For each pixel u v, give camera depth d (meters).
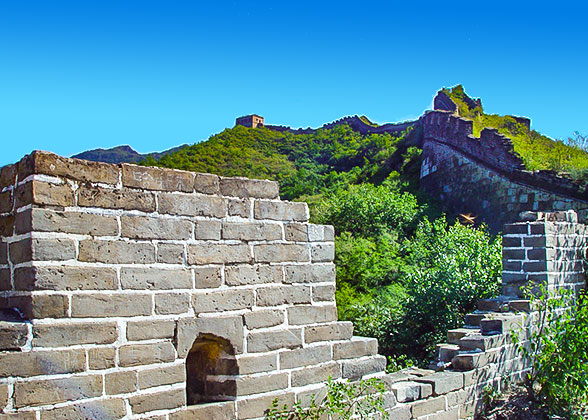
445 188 32.50
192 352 7.00
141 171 6.09
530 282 11.62
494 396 9.95
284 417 6.90
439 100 40.56
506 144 25.78
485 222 26.48
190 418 6.15
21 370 5.18
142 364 5.88
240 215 6.82
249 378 6.69
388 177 43.03
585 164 23.12
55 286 5.45
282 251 7.15
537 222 11.73
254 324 6.79
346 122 86.69
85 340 5.56
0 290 5.80
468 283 15.05
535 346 11.07
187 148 79.12
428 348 14.57
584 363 9.98
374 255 22.55
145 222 6.06
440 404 8.97
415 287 16.28
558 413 9.80
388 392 8.09
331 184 51.94
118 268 5.84
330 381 7.20
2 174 5.96
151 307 6.01
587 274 12.67
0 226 5.88
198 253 6.41
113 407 5.66
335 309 7.61
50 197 5.51
